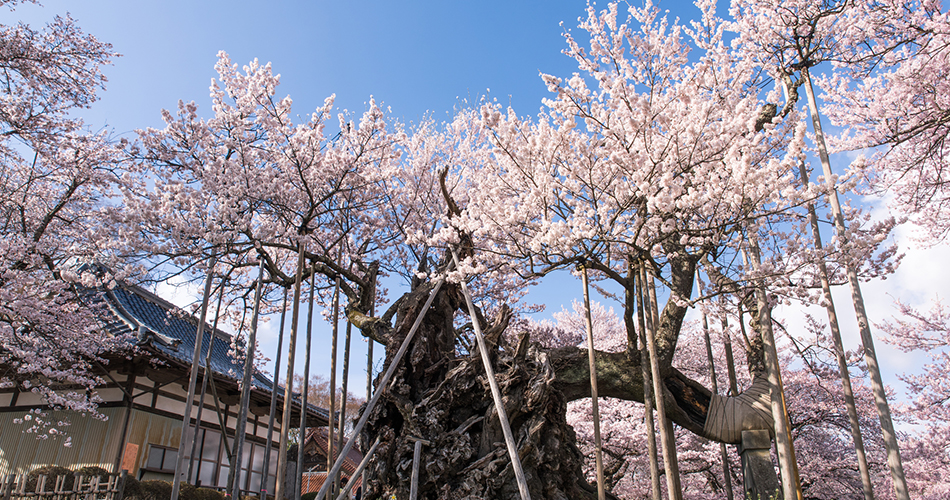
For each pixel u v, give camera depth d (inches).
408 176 505.7
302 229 379.6
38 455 458.9
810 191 234.2
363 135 412.5
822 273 277.9
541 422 283.4
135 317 535.8
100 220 441.1
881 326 523.5
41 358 427.5
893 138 343.6
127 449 323.3
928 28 317.7
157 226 339.3
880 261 305.7
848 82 373.7
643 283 259.9
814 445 521.0
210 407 545.3
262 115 410.3
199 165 402.6
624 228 280.7
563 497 279.9
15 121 402.0
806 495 520.7
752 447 323.6
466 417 311.9
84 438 453.4
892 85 351.3
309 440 892.6
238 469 273.9
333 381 319.3
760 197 239.0
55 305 443.8
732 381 350.0
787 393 501.0
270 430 308.7
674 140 263.0
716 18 321.7
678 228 260.8
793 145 217.6
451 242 310.3
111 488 305.9
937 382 499.8
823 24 339.6
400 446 295.7
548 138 283.3
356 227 472.4
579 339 600.7
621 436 448.1
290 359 287.0
